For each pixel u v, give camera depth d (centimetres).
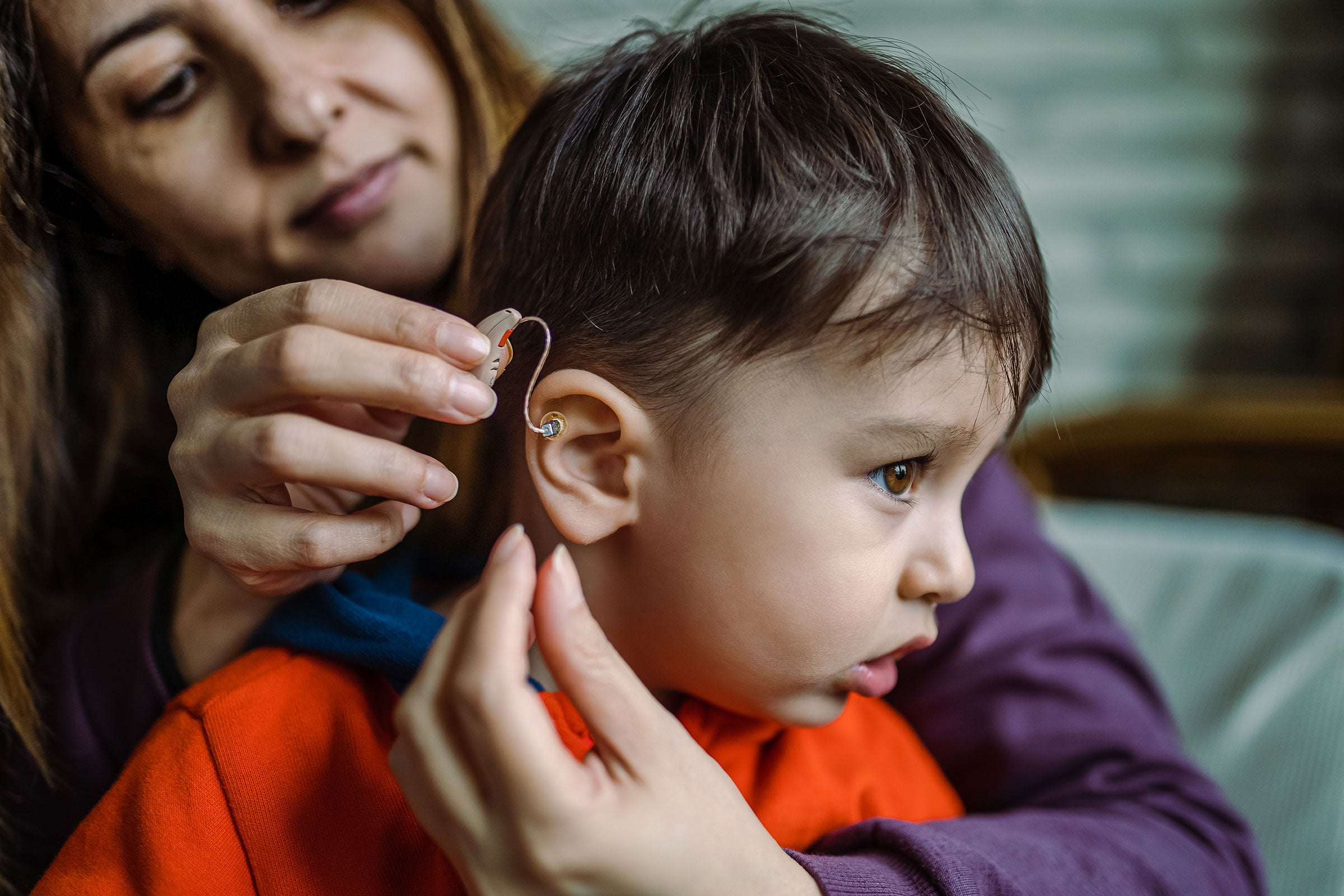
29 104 71
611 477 65
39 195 75
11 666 74
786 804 67
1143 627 118
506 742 44
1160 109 184
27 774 75
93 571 95
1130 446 139
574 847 45
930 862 57
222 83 73
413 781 47
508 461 68
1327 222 187
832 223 59
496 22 99
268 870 58
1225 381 191
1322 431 126
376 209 79
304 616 66
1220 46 181
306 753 60
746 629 63
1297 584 115
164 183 75
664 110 65
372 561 72
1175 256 190
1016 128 185
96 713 73
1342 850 93
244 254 79
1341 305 185
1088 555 126
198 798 58
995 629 86
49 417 88
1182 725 109
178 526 88
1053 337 71
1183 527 130
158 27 69
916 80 67
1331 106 183
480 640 45
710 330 60
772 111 63
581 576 67
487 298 71
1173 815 76
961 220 61
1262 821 99
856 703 80
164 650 71
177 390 61
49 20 69
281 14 74
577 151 67
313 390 54
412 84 80
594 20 166
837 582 61
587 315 64
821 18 96
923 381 60
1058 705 83
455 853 47
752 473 61
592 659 48
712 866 48
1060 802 78
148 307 86
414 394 53
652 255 62
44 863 75
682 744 49
